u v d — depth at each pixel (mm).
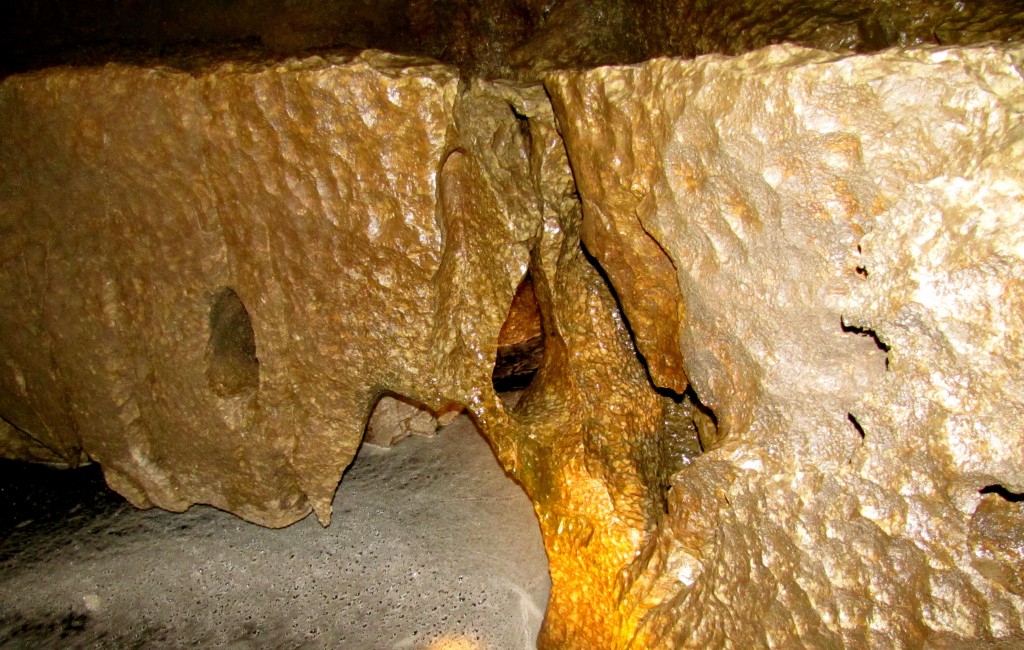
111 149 2094
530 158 2137
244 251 2104
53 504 3086
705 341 1710
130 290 2299
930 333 1423
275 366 2227
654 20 2633
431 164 1818
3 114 2184
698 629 1771
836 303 1500
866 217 1447
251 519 2609
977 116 1304
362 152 1843
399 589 2635
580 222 2145
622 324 2207
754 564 1679
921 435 1482
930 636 1535
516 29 3066
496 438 2180
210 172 2035
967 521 1486
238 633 2561
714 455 1693
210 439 2432
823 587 1606
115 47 3316
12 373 2646
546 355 2449
